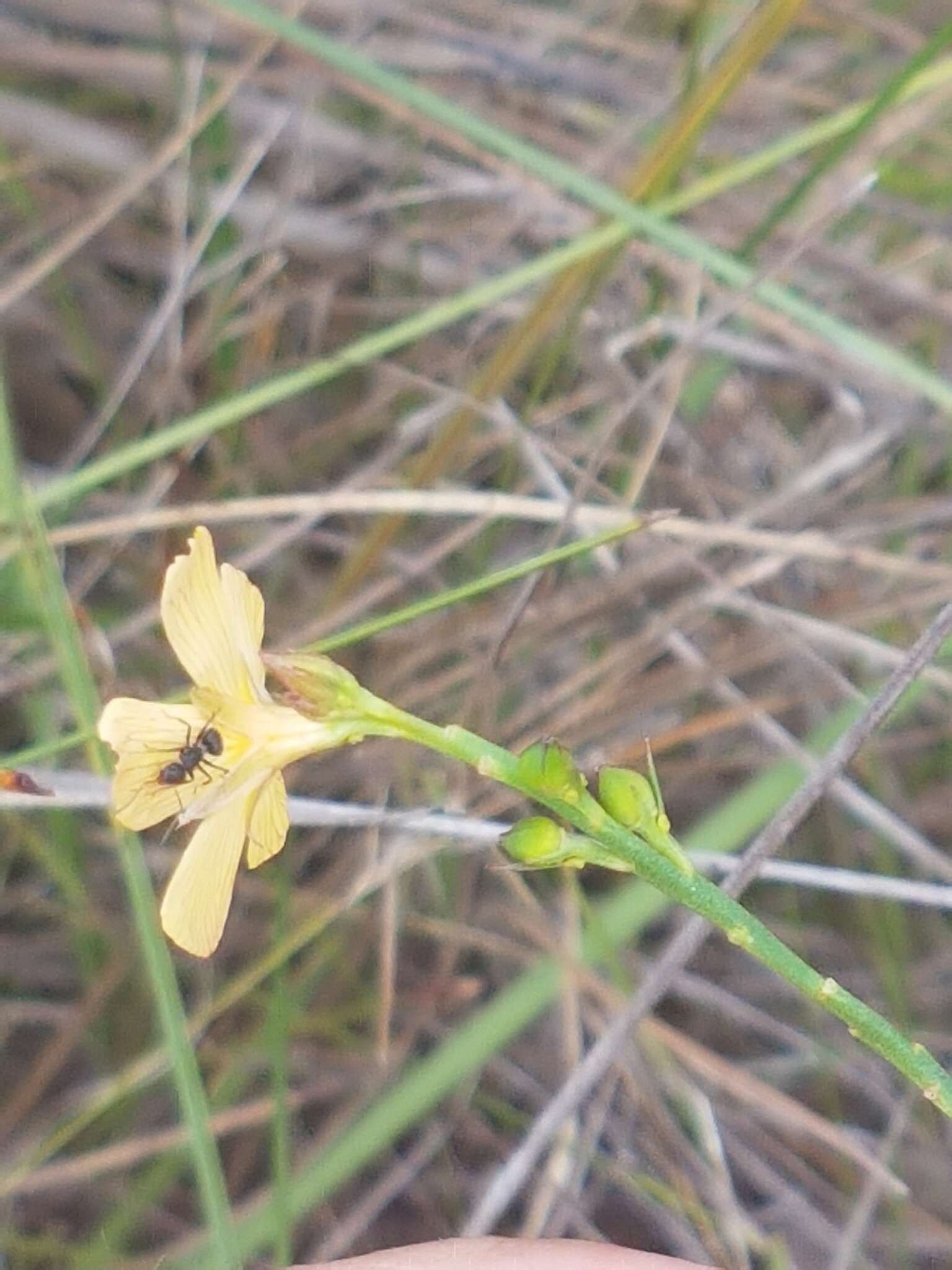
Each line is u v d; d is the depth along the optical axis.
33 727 0.13
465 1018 0.13
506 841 0.07
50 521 0.13
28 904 0.13
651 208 0.12
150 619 0.13
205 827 0.07
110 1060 0.13
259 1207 0.11
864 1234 0.12
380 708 0.07
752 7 0.13
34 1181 0.11
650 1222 0.13
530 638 0.13
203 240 0.13
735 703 0.13
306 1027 0.13
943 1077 0.07
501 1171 0.11
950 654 0.13
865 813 0.12
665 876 0.07
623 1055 0.12
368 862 0.12
